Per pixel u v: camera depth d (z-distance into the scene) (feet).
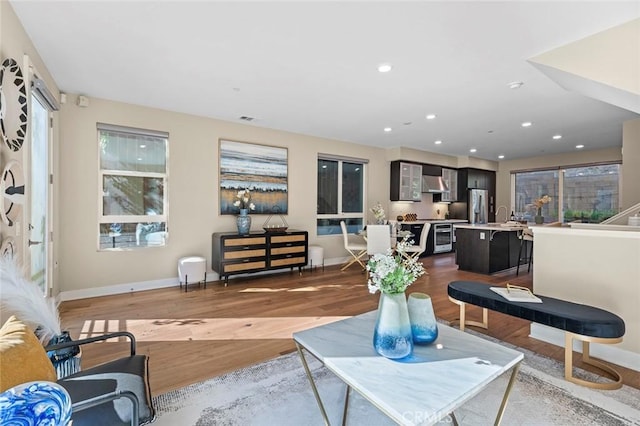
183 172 14.43
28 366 3.53
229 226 15.89
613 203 22.36
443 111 13.76
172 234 14.20
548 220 25.64
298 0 6.40
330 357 4.82
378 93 11.64
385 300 4.91
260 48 8.38
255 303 11.78
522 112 13.83
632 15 6.85
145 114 13.38
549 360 7.52
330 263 20.03
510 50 8.40
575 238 8.34
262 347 8.18
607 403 5.85
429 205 26.68
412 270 5.05
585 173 23.75
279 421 5.40
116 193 12.98
